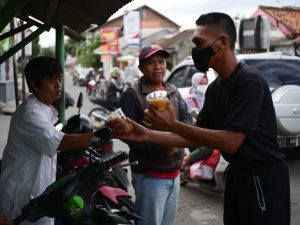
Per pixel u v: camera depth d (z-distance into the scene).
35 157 2.45
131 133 2.31
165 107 1.98
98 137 2.25
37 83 2.47
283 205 2.20
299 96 6.10
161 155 3.01
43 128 2.33
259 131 2.12
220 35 2.12
